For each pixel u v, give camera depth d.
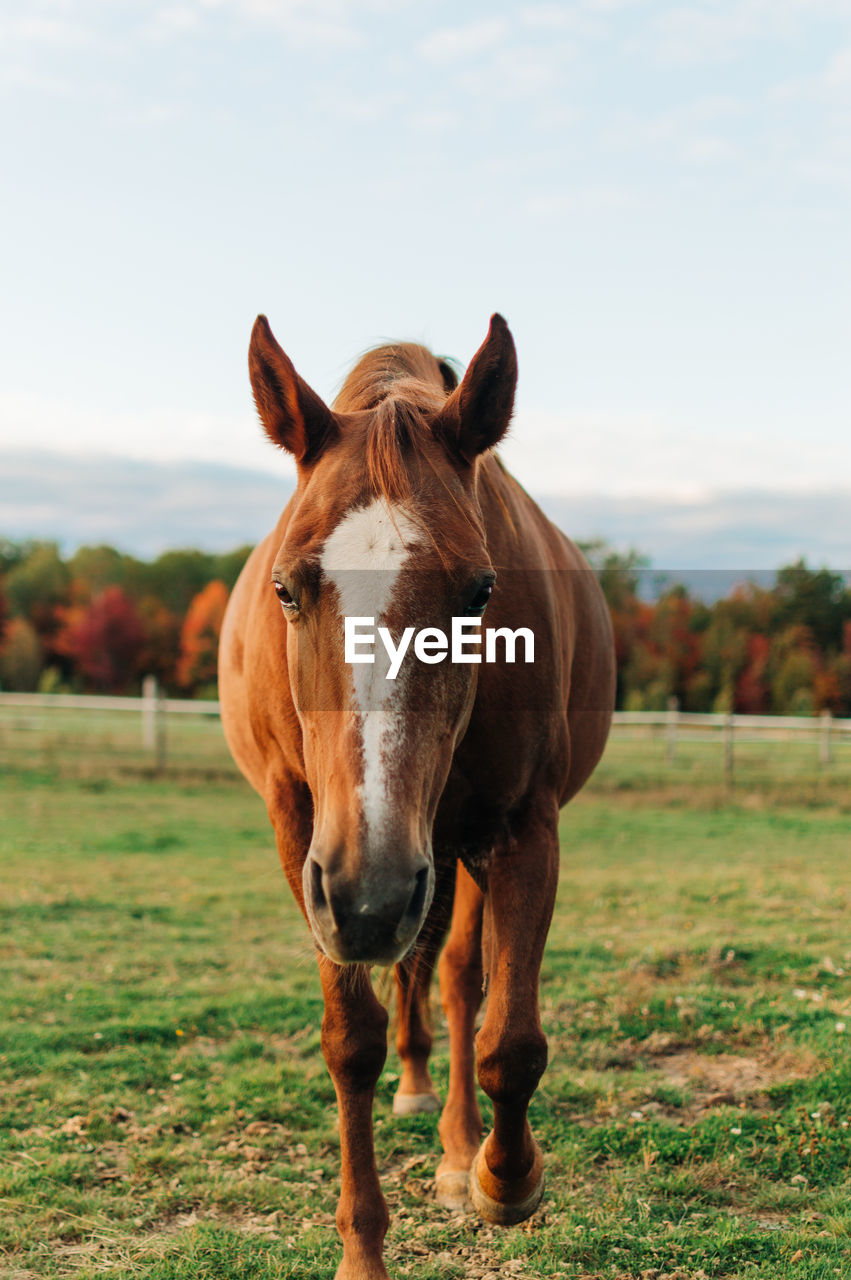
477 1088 3.56
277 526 2.71
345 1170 2.17
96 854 8.49
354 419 2.05
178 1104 3.35
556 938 5.64
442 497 1.84
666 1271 2.34
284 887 7.23
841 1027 3.80
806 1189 2.72
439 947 2.97
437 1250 2.47
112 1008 4.37
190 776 13.77
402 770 1.63
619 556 31.66
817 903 6.52
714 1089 3.43
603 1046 3.80
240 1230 2.53
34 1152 2.96
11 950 5.38
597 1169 2.90
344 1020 2.17
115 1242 2.47
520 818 2.40
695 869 8.28
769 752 19.48
